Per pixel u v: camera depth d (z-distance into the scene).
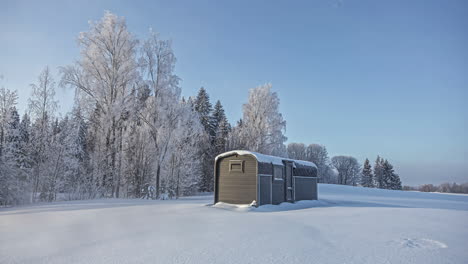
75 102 27.97
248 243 7.27
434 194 41.78
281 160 20.12
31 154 23.86
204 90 56.72
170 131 28.12
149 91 29.36
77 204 18.64
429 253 6.44
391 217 12.70
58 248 6.82
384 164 89.38
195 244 7.15
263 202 17.44
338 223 10.79
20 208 17.08
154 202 20.66
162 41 29.25
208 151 47.88
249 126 41.25
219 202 18.02
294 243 7.28
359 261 5.78
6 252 6.50
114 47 29.70
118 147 28.77
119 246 6.98
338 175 91.81
